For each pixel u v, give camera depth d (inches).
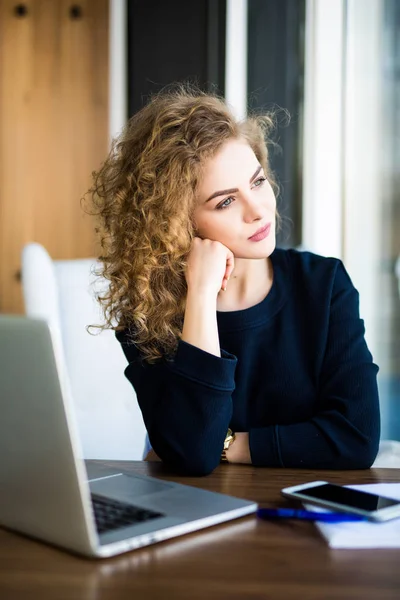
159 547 33.9
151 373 53.6
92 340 87.9
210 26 125.0
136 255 56.7
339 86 112.7
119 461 52.2
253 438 51.1
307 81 116.3
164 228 55.5
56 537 33.6
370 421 52.9
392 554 33.0
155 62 131.2
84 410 87.4
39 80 138.9
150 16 130.9
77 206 139.1
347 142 113.0
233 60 122.6
